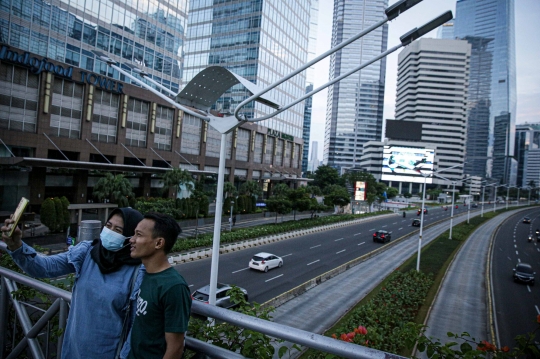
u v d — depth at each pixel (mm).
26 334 3111
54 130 32031
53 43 31312
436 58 140875
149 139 41844
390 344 11156
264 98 9703
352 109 159875
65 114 32938
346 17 161250
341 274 24266
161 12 42562
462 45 140250
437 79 140500
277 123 69875
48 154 32344
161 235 2109
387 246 36000
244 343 2916
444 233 46344
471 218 69000
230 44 65312
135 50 39375
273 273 23172
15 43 28578
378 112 159500
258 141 65062
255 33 62719
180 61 46188
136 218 2393
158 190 44688
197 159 50688
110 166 32688
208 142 52844
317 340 1949
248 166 62000
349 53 160750
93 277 2354
